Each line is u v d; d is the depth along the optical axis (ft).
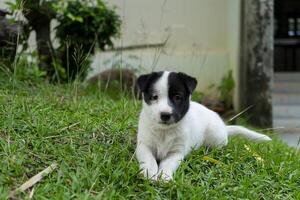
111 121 6.06
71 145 5.33
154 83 5.12
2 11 7.35
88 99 6.90
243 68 9.34
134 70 9.23
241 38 9.48
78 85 7.39
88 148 5.39
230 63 10.39
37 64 7.79
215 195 4.96
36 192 4.64
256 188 5.14
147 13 10.30
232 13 10.14
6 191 4.58
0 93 6.43
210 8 10.53
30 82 7.20
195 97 9.44
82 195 4.60
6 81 6.92
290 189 5.30
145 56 9.96
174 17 10.44
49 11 7.88
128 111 6.59
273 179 5.44
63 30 8.14
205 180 5.16
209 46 10.57
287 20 15.47
